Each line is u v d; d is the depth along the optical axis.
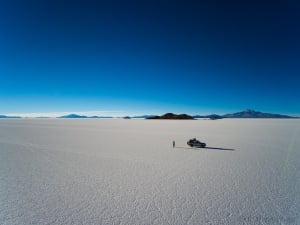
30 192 9.71
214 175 12.18
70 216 7.49
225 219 7.25
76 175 12.28
